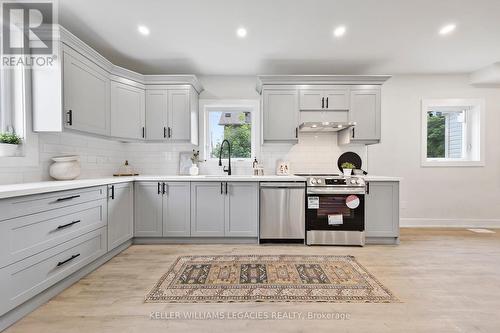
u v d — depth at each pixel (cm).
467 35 296
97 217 253
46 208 189
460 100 422
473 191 426
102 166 348
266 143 377
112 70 325
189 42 308
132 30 281
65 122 247
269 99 369
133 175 377
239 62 363
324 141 407
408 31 287
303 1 235
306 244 332
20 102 238
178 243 337
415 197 427
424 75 423
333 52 336
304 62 365
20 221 168
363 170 407
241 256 288
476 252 304
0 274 155
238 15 256
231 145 418
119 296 202
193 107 377
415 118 425
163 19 261
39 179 254
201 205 332
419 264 267
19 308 172
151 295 204
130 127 345
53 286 202
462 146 439
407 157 426
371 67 386
